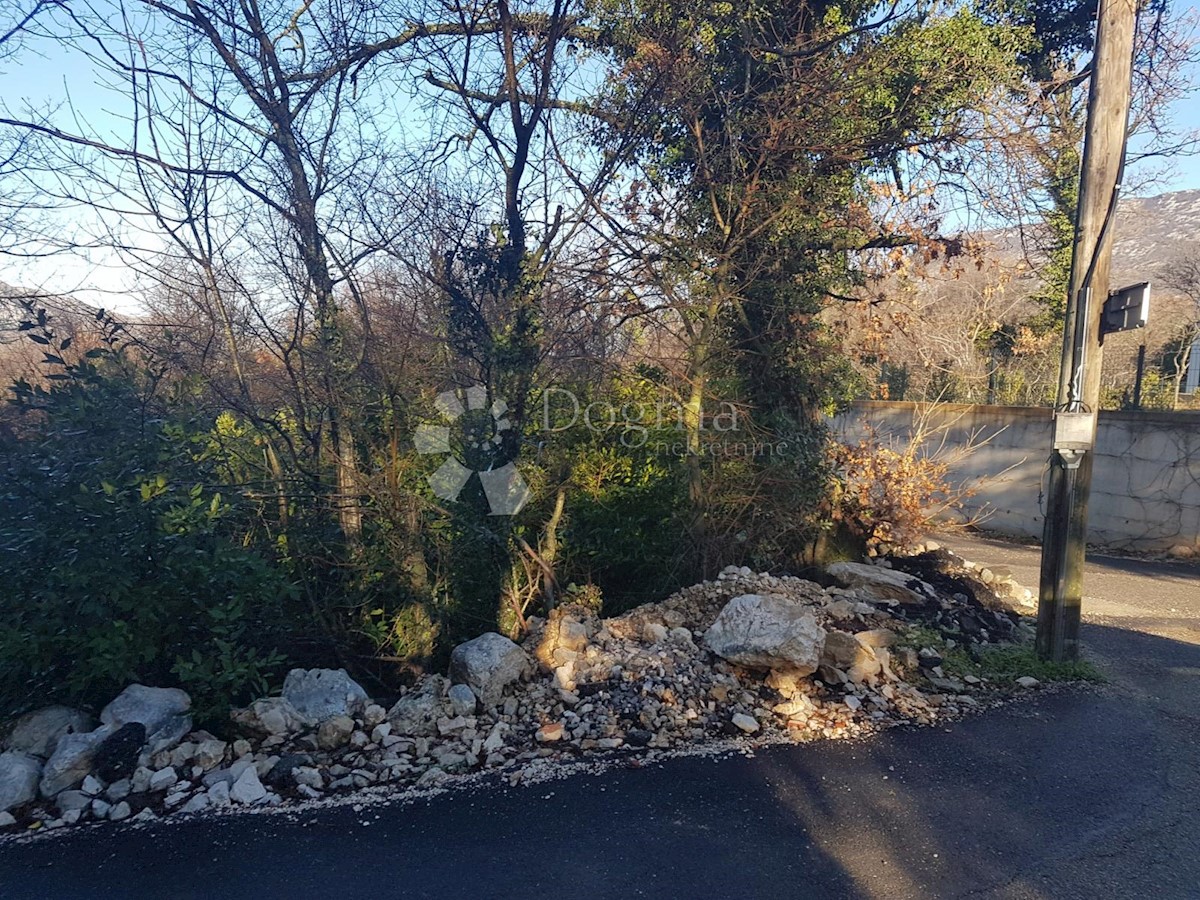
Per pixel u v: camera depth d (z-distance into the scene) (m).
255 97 5.37
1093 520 11.63
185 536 4.43
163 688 4.55
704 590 6.24
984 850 3.47
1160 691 5.54
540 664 5.25
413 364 5.36
